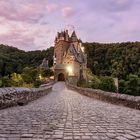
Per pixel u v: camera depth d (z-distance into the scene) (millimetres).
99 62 158000
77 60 104312
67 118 7570
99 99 19031
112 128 5859
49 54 151250
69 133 5195
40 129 5559
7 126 5816
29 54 157750
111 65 145000
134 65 125750
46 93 31250
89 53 164625
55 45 117750
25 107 11234
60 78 101750
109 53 155625
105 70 143875
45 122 6613
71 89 50031
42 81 76500
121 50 149250
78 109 10719
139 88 81625
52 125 6164
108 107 12039
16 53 154000
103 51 161875
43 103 14492
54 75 100938
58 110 10062
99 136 4934
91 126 6121
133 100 11617
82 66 110625
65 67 101750
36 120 6910
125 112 9586
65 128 5781
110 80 84250
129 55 133750
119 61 138375
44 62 117750
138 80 83125
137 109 10992
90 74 122500
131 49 141500
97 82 86375
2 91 10180
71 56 102875
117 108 11477
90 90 23531
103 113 9164
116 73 127625
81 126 6105
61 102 15578
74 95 27812
